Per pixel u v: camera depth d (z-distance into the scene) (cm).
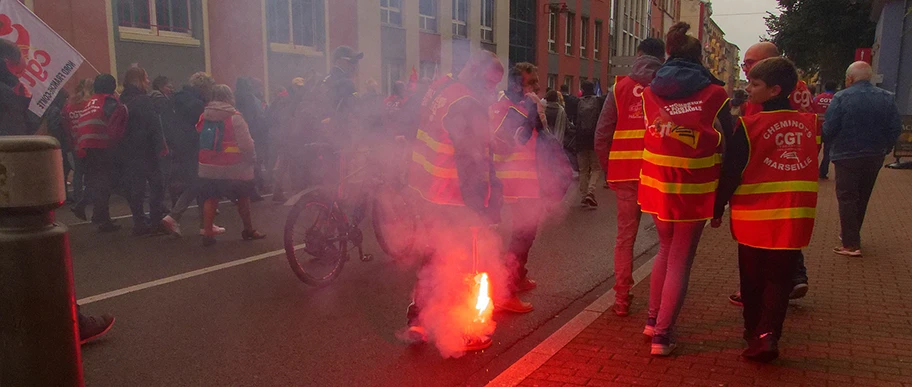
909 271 580
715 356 386
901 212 916
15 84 409
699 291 520
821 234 747
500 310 479
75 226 805
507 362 391
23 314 199
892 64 2523
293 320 461
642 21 4712
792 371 362
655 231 801
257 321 459
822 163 1336
